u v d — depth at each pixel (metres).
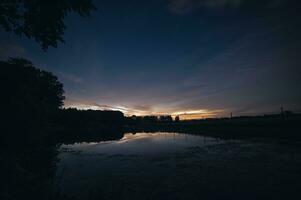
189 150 23.98
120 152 24.41
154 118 138.75
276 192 9.59
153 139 41.69
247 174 12.62
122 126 118.06
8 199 6.18
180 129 76.62
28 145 23.06
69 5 5.66
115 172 14.62
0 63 16.22
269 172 12.74
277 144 24.36
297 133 29.36
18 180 8.02
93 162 18.59
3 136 17.06
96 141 41.53
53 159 20.11
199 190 10.39
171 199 9.44
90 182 12.14
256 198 9.12
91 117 105.25
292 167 13.57
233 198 9.25
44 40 6.18
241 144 26.72
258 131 38.03
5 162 8.92
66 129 84.06
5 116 17.06
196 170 14.38
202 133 51.75
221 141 32.03
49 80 48.53
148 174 13.84
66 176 13.59
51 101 45.91
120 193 10.07
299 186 10.13
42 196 7.49
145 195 10.00
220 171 13.73
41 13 5.62
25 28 5.84
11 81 17.20
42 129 28.22
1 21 5.45
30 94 21.75
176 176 13.09
